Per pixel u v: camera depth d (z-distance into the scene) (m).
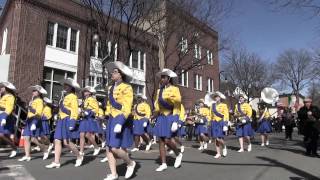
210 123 11.17
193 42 20.22
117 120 6.38
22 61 18.28
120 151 6.52
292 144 16.52
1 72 15.20
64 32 20.73
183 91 30.67
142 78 25.16
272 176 7.42
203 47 21.95
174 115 7.74
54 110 13.35
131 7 17.17
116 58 19.44
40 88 9.50
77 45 21.27
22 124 13.20
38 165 8.54
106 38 17.77
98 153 10.95
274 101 16.64
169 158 10.31
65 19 20.64
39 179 6.81
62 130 8.20
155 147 14.34
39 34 19.22
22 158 9.35
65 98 8.25
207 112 13.48
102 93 17.56
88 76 21.67
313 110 11.32
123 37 20.19
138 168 8.27
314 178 7.27
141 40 22.53
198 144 16.64
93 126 10.44
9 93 9.58
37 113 9.23
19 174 7.32
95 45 22.12
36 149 11.90
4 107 9.48
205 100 13.59
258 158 10.52
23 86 18.17
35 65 18.88
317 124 11.20
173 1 19.00
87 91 10.51
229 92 37.03
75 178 6.92
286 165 9.07
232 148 14.11
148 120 12.51
